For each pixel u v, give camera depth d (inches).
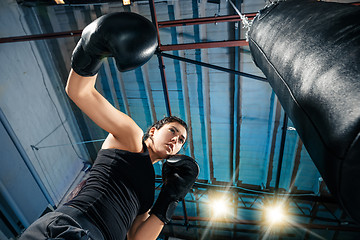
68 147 236.7
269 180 243.9
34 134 194.9
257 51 50.1
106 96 222.8
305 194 240.4
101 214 35.8
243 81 183.0
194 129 225.0
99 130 245.6
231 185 261.9
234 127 211.8
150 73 198.1
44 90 205.3
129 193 39.8
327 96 21.3
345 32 23.9
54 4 174.7
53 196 213.3
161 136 53.1
